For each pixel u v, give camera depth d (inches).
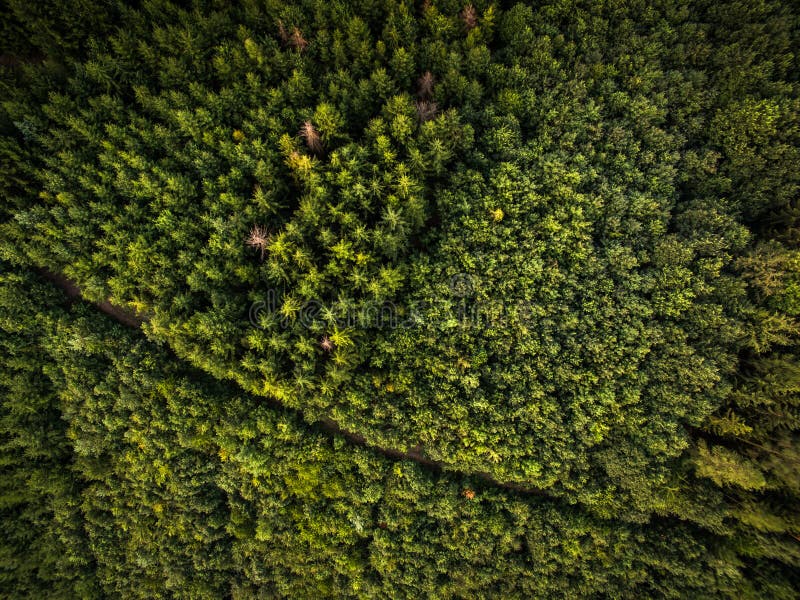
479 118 1306.6
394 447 1328.7
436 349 1315.2
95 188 1222.9
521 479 1322.6
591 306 1295.5
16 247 1222.9
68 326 1275.8
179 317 1234.0
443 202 1299.2
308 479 1341.0
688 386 1268.5
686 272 1253.1
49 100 1227.2
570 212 1284.4
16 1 1138.7
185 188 1240.8
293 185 1309.1
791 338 1234.0
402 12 1294.3
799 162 1245.1
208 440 1322.6
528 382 1316.4
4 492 1316.4
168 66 1238.9
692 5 1339.8
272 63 1282.0
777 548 1224.8
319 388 1288.1
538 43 1305.4
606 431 1318.9
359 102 1275.8
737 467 1190.9
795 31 1257.4
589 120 1327.5
